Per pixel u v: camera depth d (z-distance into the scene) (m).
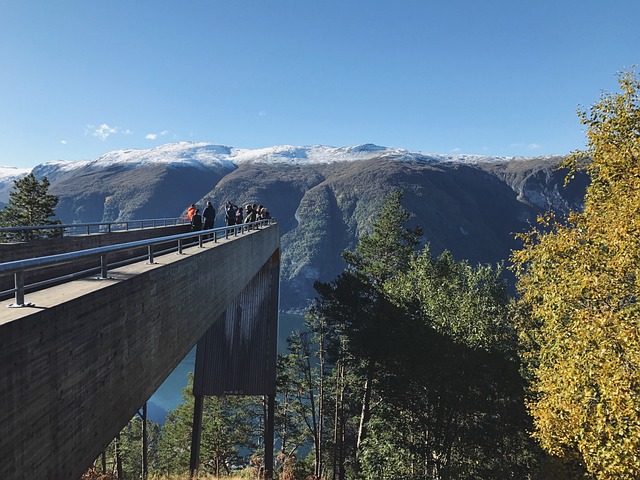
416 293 28.73
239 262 15.55
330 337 32.53
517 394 21.22
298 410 39.03
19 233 14.89
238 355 28.72
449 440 22.16
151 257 7.50
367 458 23.36
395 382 23.39
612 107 10.59
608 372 8.80
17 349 3.60
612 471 8.82
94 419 5.07
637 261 9.05
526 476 21.70
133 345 6.14
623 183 9.91
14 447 3.60
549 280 11.52
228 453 43.59
